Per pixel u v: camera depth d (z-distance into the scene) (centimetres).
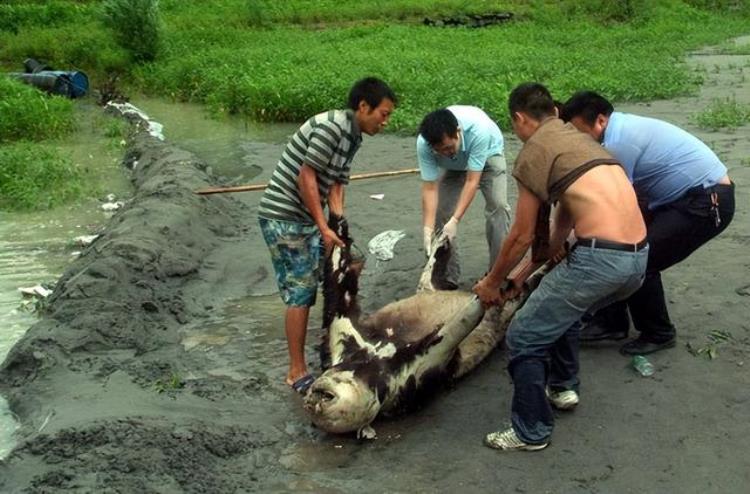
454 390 534
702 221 519
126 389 535
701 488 416
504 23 2956
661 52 2255
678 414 483
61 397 523
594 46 2409
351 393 462
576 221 433
